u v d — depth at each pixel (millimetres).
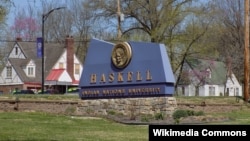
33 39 74250
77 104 27547
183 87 70188
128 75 24297
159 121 19859
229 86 78312
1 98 28578
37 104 28219
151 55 23516
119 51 24688
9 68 67625
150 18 47344
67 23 74688
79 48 73750
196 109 30281
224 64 79062
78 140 12695
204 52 49250
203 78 69250
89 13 52125
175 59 49375
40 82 66125
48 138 12789
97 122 18750
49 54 68312
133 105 23938
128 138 13484
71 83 66562
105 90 25172
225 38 61500
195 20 48094
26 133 13750
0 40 61188
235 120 21156
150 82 23422
